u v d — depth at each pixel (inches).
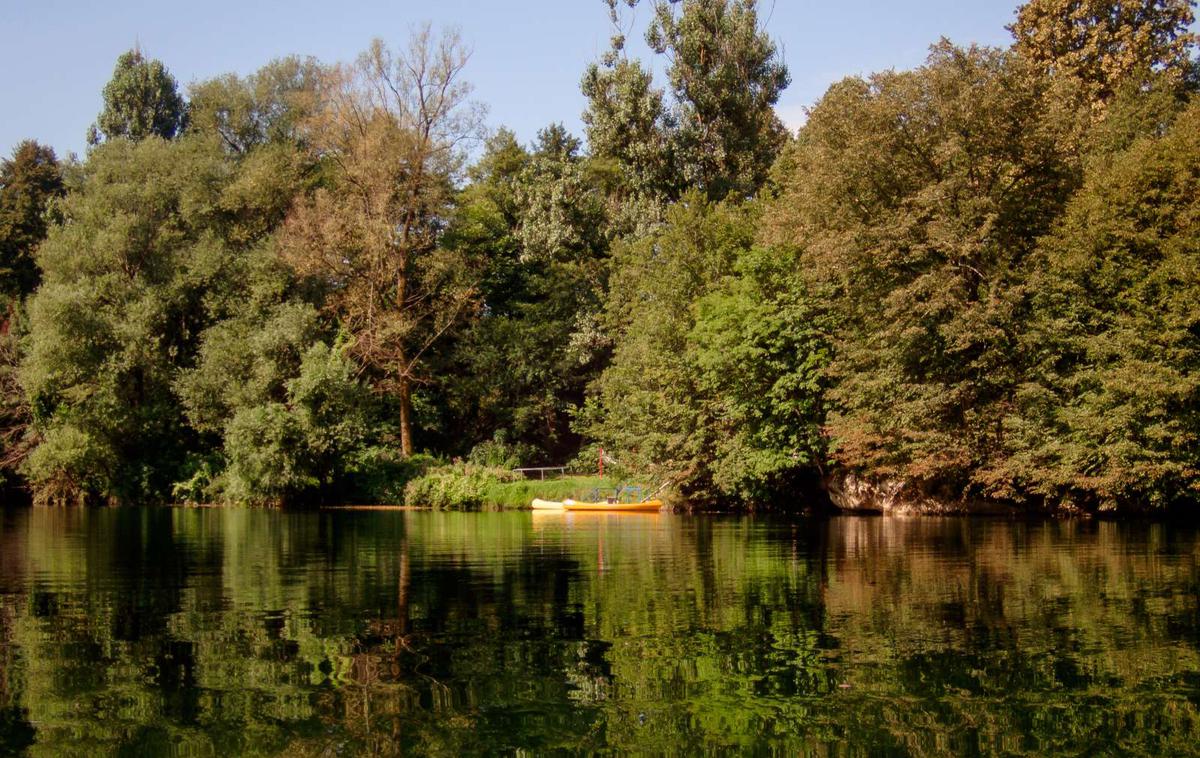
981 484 1071.0
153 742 214.1
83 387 1568.7
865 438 1010.7
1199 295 865.5
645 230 1759.4
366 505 1482.5
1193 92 1196.5
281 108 1971.0
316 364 1467.8
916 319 974.4
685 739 217.5
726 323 1139.9
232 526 959.6
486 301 1983.3
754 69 1953.7
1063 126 997.8
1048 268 970.7
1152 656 289.3
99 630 336.2
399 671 275.9
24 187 2074.3
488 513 1256.2
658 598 405.4
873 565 528.7
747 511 1246.3
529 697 248.5
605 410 1636.3
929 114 1023.0
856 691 254.1
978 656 290.0
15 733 219.8
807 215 1098.7
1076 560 549.0
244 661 287.1
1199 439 885.8
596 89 1932.8
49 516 1186.6
